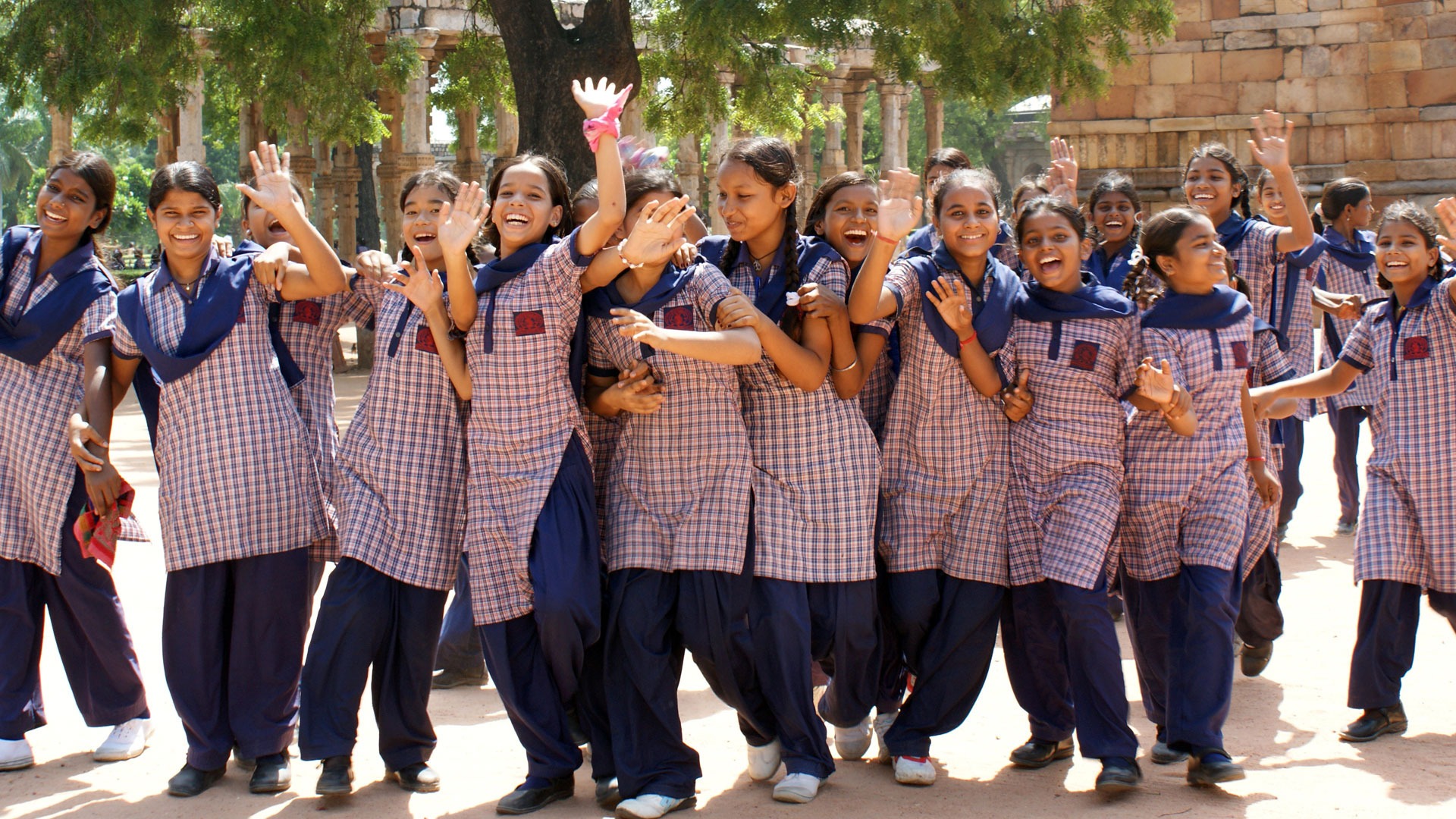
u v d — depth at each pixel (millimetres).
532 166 4367
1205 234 4504
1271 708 5137
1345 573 7320
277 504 4406
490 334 4195
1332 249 8758
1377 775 4348
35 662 4789
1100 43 17750
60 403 4750
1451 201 4699
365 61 17656
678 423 4227
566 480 4211
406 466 4324
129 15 14375
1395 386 4969
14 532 4691
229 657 4453
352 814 4188
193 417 4367
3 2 15289
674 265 4316
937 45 13961
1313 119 17750
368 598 4227
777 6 13766
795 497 4258
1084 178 18484
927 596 4395
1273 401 5234
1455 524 4746
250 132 26109
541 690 4230
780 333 4078
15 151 56094
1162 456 4488
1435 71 17281
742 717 4406
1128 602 4672
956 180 4379
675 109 17234
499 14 14008
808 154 34219
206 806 4273
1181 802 4137
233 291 4449
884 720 4676
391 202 29359
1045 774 4477
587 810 4223
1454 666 5586
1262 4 17781
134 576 7598
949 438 4391
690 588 4168
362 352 20062
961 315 4246
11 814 4238
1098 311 4414
